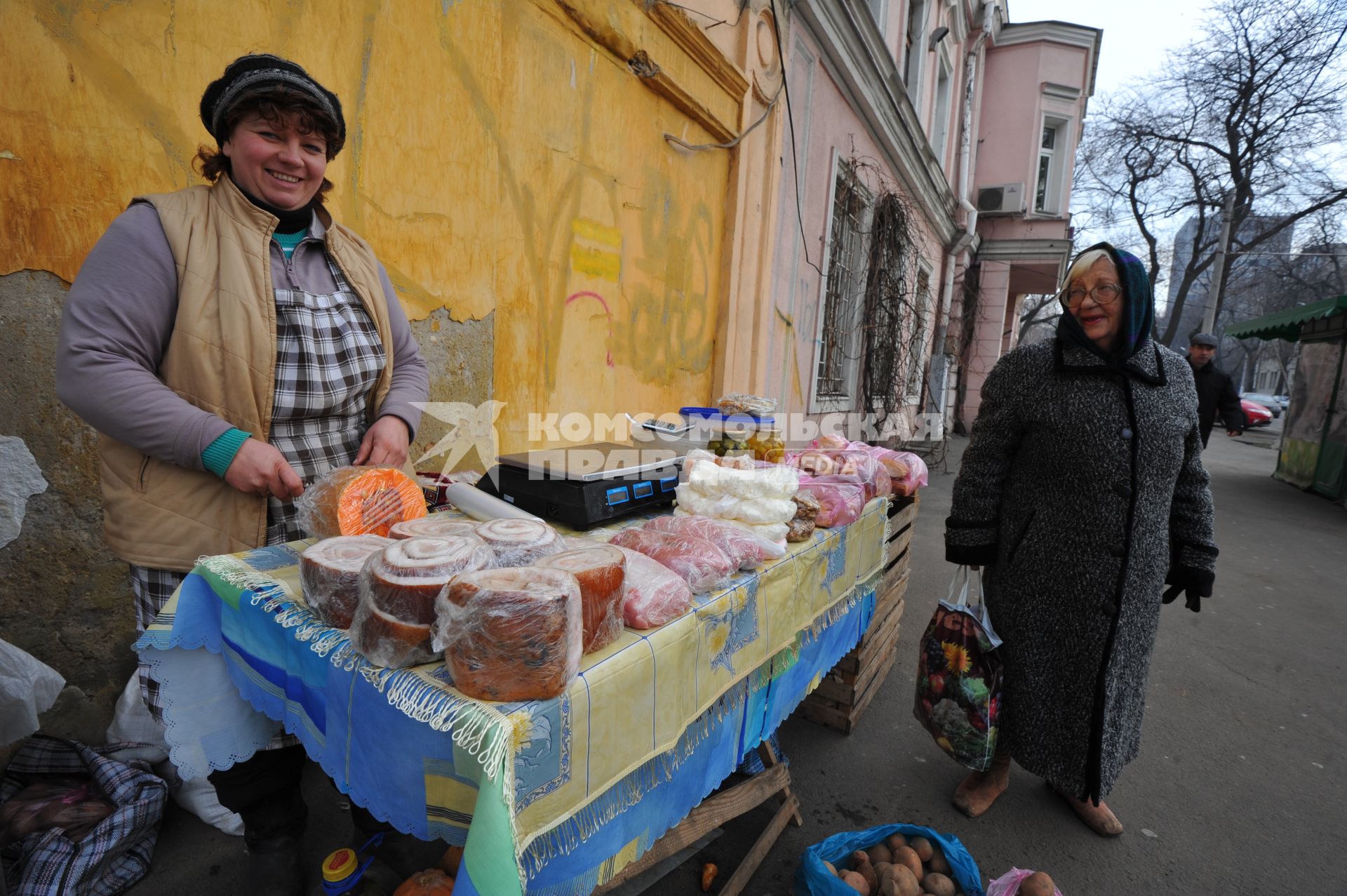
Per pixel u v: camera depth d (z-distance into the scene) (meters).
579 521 1.50
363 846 1.42
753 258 4.77
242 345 1.26
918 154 8.55
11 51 1.47
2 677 1.46
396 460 1.51
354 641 0.91
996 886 1.61
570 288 3.12
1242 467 11.81
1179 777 2.51
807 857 1.68
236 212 1.29
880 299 7.95
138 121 1.66
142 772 1.72
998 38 12.84
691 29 3.52
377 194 2.17
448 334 2.50
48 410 1.62
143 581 1.29
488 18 2.49
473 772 0.83
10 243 1.52
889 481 2.33
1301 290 28.23
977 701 2.02
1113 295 1.77
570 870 0.97
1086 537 1.85
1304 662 3.62
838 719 2.63
